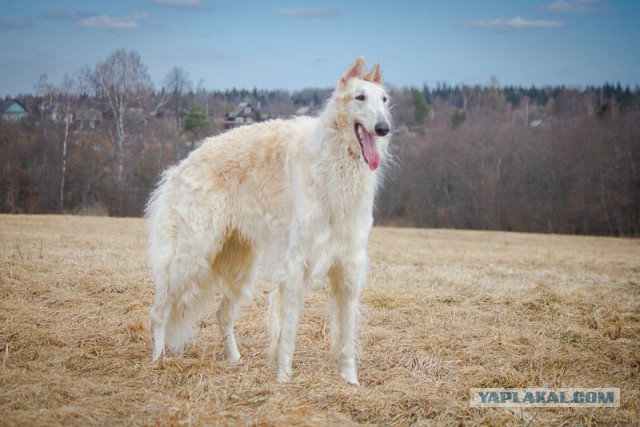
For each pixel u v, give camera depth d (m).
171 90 64.38
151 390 5.78
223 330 7.15
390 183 51.75
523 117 70.12
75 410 5.12
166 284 6.88
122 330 7.78
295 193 6.25
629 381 6.59
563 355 7.24
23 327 7.53
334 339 6.44
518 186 50.53
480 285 11.48
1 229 22.59
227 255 7.12
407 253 18.61
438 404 5.66
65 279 10.48
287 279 6.19
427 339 7.71
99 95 56.06
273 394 5.75
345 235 6.25
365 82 6.21
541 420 5.50
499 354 7.30
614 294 11.51
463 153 52.22
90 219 31.55
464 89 80.44
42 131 51.19
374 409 5.52
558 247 25.83
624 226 47.28
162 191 7.19
